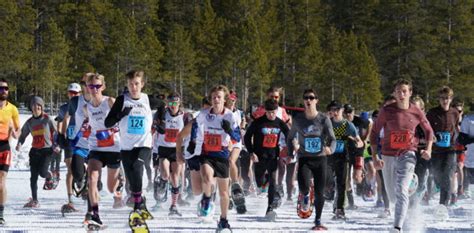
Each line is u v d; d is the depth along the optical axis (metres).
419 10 108.50
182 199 14.60
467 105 97.81
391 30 112.12
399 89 9.80
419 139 12.55
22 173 24.41
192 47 97.50
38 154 13.91
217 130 9.80
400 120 9.76
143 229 9.31
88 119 10.53
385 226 11.08
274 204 11.81
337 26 130.38
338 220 11.87
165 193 13.39
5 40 84.81
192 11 119.06
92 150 10.04
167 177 13.36
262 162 12.30
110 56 91.94
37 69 86.00
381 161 10.05
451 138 13.34
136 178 9.73
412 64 102.12
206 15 101.81
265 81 94.62
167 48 102.31
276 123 12.34
